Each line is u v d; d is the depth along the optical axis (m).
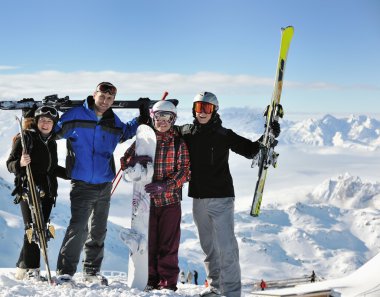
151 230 6.25
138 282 6.02
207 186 5.98
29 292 5.17
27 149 6.07
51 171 6.29
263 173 6.16
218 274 6.15
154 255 6.28
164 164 6.09
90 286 5.95
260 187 6.19
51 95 6.49
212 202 5.98
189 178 6.09
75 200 6.26
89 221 6.44
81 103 6.57
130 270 6.07
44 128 6.16
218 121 6.02
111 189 6.48
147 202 6.07
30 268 6.20
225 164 6.03
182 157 6.07
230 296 5.95
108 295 5.28
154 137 6.09
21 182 6.11
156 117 6.05
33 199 5.97
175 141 6.09
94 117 6.26
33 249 6.21
